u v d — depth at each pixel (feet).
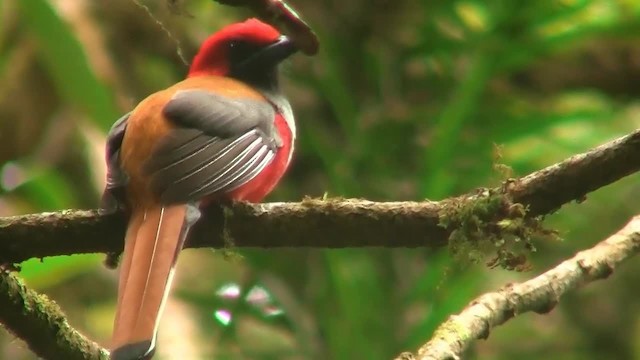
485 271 37.55
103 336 41.22
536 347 43.19
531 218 21.81
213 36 30.32
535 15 38.52
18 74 40.52
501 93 42.32
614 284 44.80
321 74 39.65
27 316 23.40
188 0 43.60
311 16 42.68
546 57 43.47
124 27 42.50
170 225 22.35
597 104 44.47
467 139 38.91
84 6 39.01
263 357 37.32
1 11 38.88
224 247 23.31
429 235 22.09
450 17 41.57
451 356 20.86
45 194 33.24
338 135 41.98
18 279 23.40
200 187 23.11
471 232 21.84
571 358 43.14
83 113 33.96
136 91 42.96
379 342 34.01
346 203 22.30
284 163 27.53
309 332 35.99
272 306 37.09
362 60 42.98
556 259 42.24
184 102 24.70
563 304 44.57
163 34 42.83
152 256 21.80
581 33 39.88
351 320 34.17
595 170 21.12
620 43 45.16
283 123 27.89
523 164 40.01
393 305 34.71
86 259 28.32
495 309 21.81
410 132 40.45
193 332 35.45
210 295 37.35
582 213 42.45
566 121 40.24
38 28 32.14
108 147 24.13
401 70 43.01
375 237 22.33
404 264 36.78
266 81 29.60
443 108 39.75
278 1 26.07
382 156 39.50
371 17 43.01
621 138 21.01
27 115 40.86
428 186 36.27
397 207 22.11
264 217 22.72
